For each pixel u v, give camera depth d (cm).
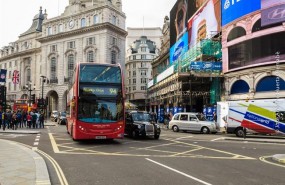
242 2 3173
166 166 1053
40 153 1389
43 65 8694
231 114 2575
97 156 1302
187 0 4853
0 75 3109
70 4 8462
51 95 8800
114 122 1770
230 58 3334
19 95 10056
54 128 3519
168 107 4581
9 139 2094
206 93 3853
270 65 2861
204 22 4128
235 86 3306
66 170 981
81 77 1766
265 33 2905
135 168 1015
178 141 2017
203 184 791
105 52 7606
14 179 799
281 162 1166
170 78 4222
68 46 8262
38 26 10031
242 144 1892
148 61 12094
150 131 2141
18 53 10219
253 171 979
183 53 4894
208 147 1684
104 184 789
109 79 1805
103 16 7675
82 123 1728
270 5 2878
